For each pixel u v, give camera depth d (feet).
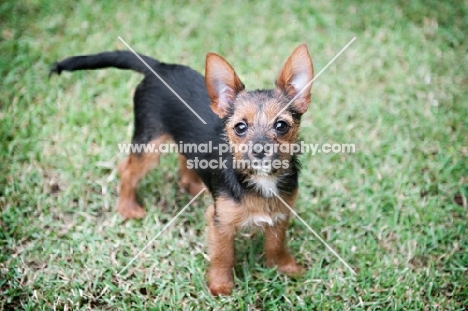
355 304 2.75
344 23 4.10
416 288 2.78
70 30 3.96
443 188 3.18
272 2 4.21
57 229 3.02
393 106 3.58
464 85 3.71
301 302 2.74
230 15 4.11
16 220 3.01
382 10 4.17
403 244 2.96
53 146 3.35
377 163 3.29
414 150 3.36
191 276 2.85
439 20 4.10
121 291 2.78
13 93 3.58
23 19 4.03
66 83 3.66
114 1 4.15
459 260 2.88
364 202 3.12
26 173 3.21
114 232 3.00
